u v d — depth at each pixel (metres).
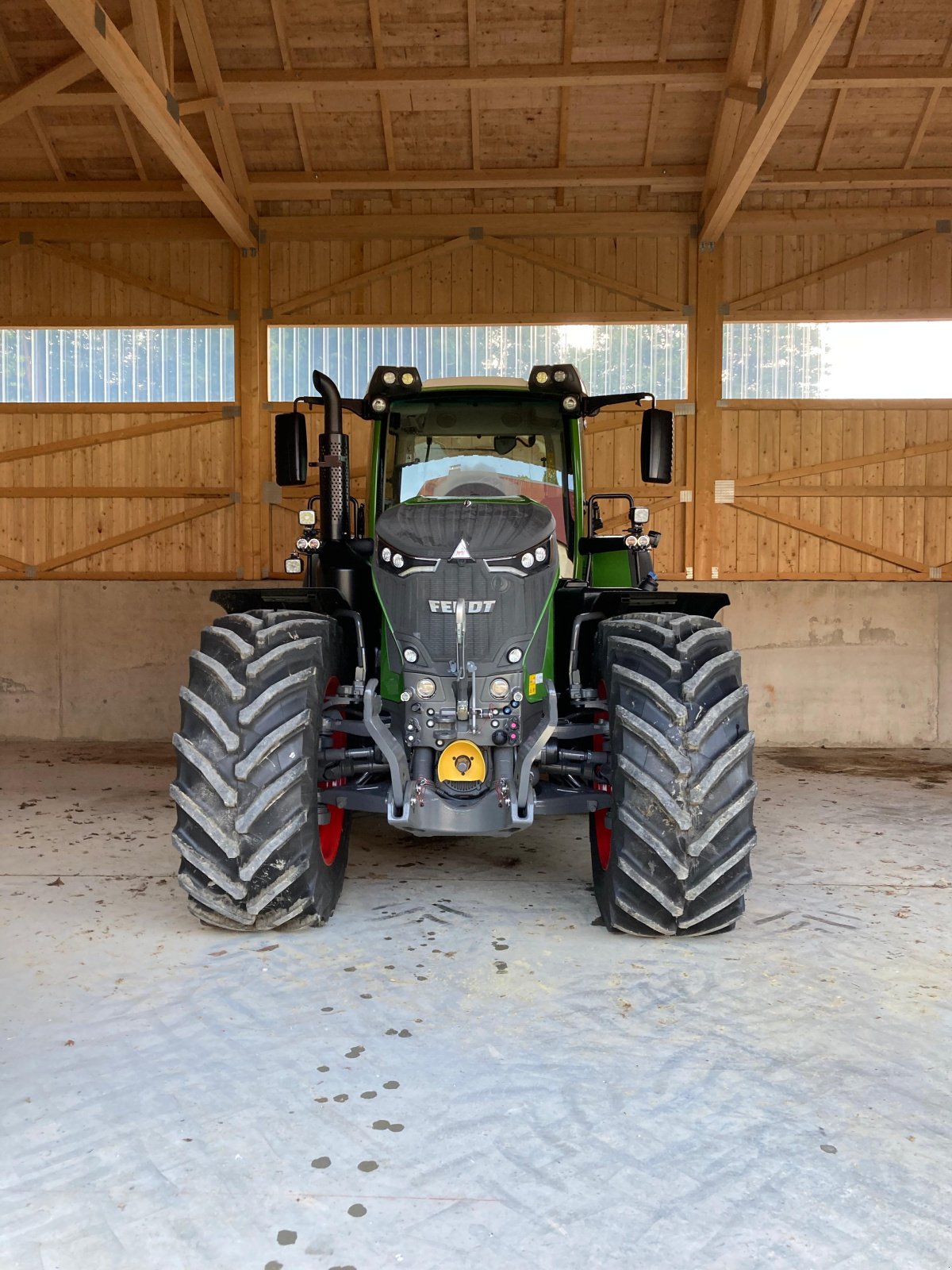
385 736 3.01
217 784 2.76
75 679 7.27
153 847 4.16
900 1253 1.57
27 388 7.31
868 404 7.14
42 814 4.81
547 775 3.44
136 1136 1.90
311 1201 1.70
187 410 7.23
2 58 6.40
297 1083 2.11
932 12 6.03
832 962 2.83
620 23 6.19
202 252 7.20
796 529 7.19
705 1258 1.56
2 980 2.67
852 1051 2.27
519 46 6.32
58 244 7.24
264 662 2.86
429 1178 1.77
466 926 3.12
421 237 7.18
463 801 2.98
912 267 7.11
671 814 2.77
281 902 2.91
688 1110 2.00
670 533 7.21
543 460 4.09
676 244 7.15
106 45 4.40
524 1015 2.45
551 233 7.14
